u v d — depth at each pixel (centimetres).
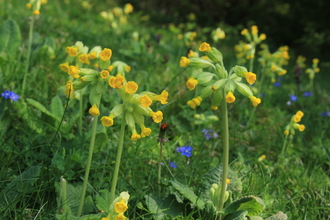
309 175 346
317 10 1157
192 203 243
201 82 219
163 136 270
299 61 658
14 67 377
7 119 304
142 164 312
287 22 1231
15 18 608
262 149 387
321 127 457
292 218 264
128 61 538
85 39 594
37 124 307
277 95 559
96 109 200
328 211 282
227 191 241
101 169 282
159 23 1246
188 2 1454
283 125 456
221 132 408
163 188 275
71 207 231
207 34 1130
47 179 253
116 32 746
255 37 446
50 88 377
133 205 252
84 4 945
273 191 309
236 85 219
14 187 238
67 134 311
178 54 598
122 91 198
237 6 1385
